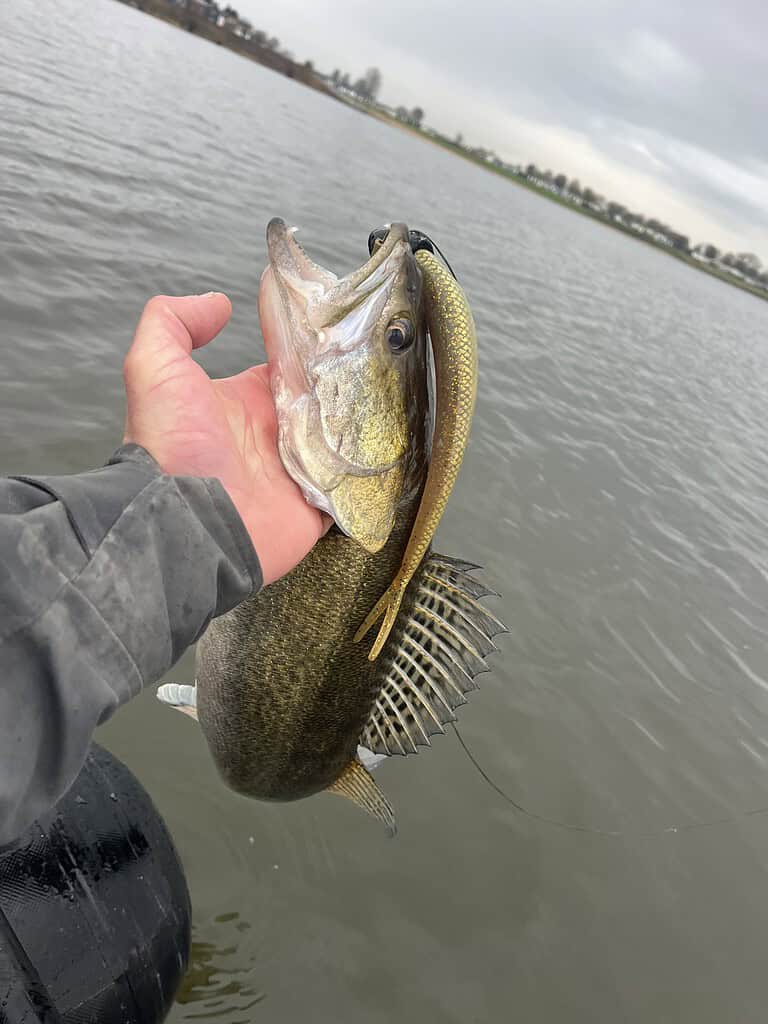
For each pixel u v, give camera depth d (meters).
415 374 0.34
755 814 0.77
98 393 0.90
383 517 0.34
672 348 3.47
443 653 0.38
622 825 0.69
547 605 0.94
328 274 0.33
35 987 0.30
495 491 1.15
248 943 0.50
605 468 1.47
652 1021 0.53
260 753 0.40
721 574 1.26
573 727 0.77
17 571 0.19
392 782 0.65
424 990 0.51
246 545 0.25
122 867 0.35
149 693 0.62
